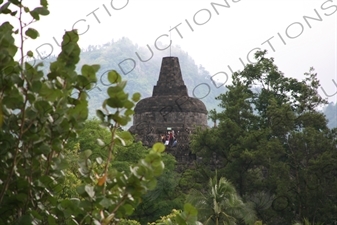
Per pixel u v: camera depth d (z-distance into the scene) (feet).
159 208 438.40
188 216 100.99
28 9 105.50
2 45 97.76
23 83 97.66
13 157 100.01
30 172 101.45
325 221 473.26
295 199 472.44
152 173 94.32
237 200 332.60
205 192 367.04
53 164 102.99
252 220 335.06
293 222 464.65
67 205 99.30
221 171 487.61
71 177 235.61
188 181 474.49
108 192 97.91
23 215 98.68
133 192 94.17
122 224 294.46
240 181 487.61
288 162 504.43
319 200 474.49
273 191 477.36
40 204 102.53
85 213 98.12
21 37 104.17
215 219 330.54
